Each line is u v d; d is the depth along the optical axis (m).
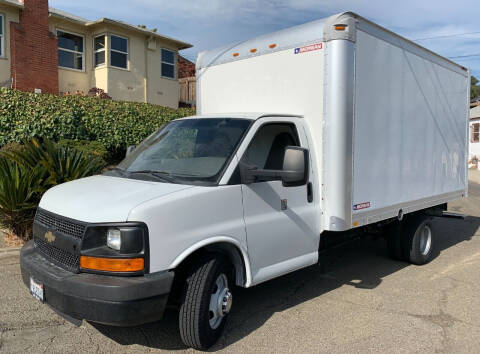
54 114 9.74
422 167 6.30
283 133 4.55
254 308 4.77
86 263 3.27
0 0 14.10
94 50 18.78
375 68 5.09
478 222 10.32
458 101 7.41
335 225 4.62
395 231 6.59
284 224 4.33
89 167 6.90
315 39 4.67
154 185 3.77
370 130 5.05
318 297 5.12
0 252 6.13
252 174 3.99
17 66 14.62
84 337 3.96
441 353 3.79
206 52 6.07
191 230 3.53
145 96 20.19
